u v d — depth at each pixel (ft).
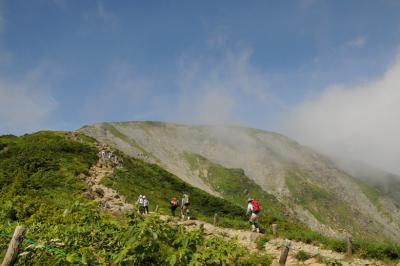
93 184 150.10
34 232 47.91
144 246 27.89
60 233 41.14
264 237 71.82
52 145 194.39
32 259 35.40
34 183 124.47
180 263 28.99
